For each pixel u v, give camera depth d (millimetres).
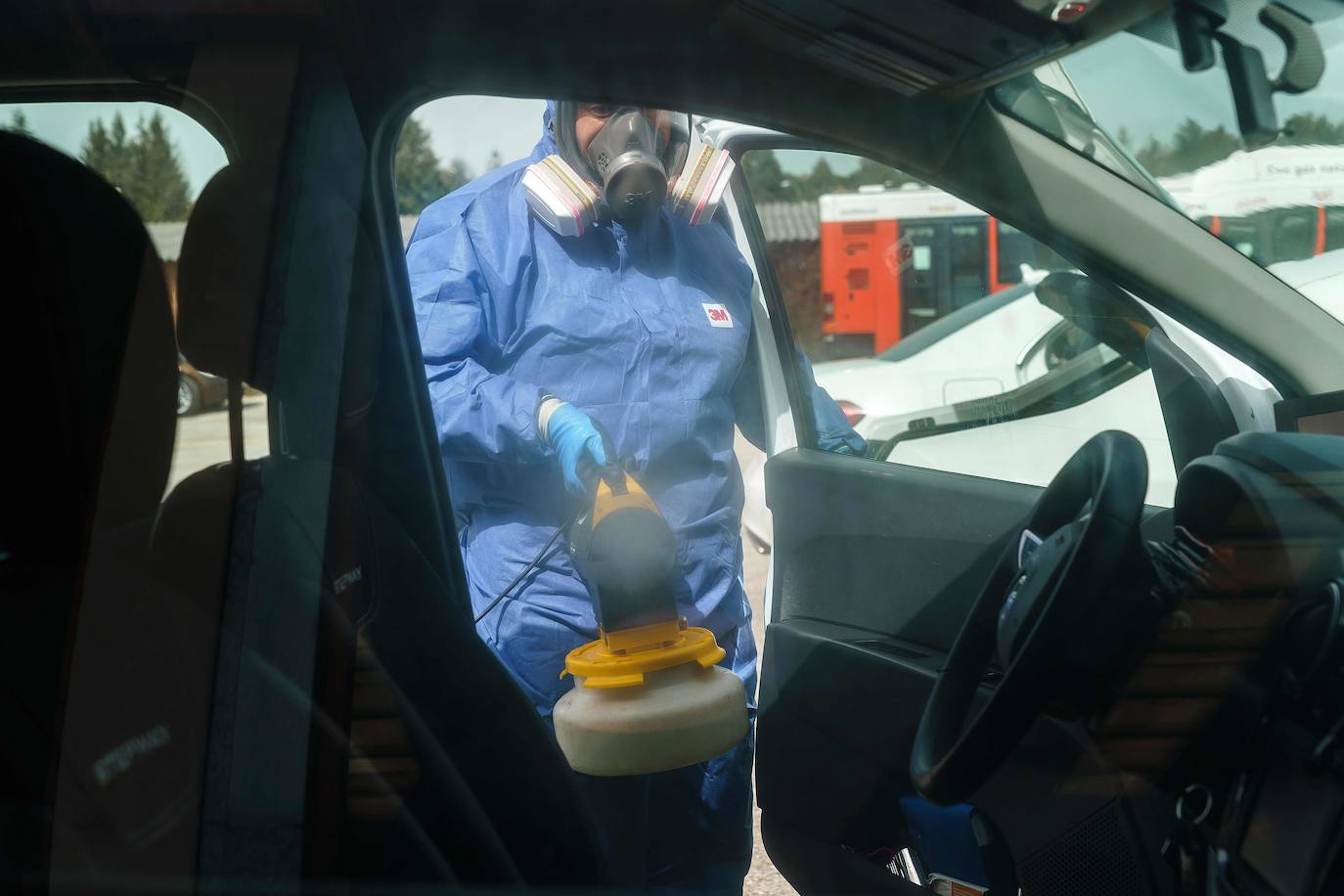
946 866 1348
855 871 1542
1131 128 1298
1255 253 1345
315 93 937
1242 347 1351
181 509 787
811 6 1008
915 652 1577
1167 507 1271
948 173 1268
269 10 912
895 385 1819
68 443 728
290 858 771
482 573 1738
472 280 1700
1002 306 1709
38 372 716
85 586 723
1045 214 1321
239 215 866
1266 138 1275
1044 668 1028
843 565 1703
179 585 774
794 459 1841
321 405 930
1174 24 1153
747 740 1836
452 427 1627
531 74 1024
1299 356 1333
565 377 1742
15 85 839
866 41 1079
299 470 890
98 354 741
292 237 902
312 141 931
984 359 1718
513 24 1001
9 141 727
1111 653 1034
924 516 1612
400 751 925
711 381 1820
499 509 1734
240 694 777
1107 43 1158
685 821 1772
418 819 919
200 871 729
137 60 865
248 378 855
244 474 834
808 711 1619
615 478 1431
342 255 978
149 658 744
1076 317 1593
